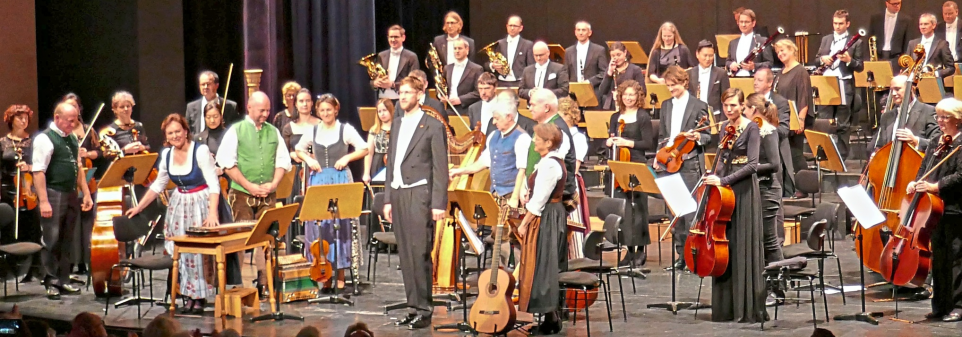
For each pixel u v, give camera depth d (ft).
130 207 46.39
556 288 35.01
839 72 62.80
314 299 42.24
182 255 40.09
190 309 40.32
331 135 44.37
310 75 67.05
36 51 57.26
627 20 84.02
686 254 37.50
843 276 44.73
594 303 40.98
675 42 64.28
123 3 57.21
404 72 59.26
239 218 42.09
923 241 35.68
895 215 38.19
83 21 57.77
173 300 38.93
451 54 62.95
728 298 37.35
